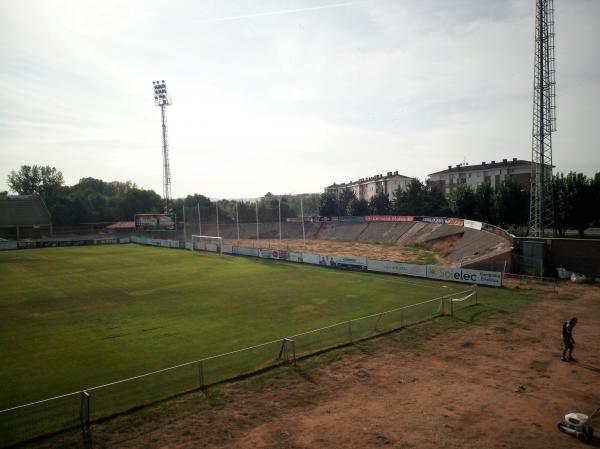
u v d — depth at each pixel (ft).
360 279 159.94
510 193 239.91
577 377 65.31
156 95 364.17
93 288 148.46
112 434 50.21
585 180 205.05
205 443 47.96
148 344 86.28
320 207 415.85
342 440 48.06
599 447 46.14
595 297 118.21
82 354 80.94
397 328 91.35
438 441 47.57
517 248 154.92
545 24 165.89
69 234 413.39
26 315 111.55
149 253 264.11
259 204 419.13
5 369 73.82
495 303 112.98
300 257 211.20
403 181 453.58
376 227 326.65
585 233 252.62
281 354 74.28
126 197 475.72
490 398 58.44
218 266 202.08
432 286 142.82
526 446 46.42
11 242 298.15
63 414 55.21
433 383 63.67
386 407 56.08
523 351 77.20
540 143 169.78
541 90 167.63
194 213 425.28
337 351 77.92
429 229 278.46
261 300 125.49
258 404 57.36
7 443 48.39
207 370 69.56
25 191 501.97
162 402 58.18
